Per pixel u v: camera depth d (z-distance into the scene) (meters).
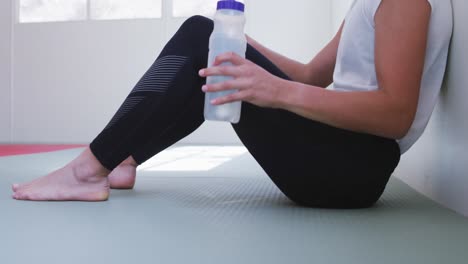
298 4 5.68
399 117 1.04
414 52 1.04
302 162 1.16
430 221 1.08
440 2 1.14
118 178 1.58
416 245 0.86
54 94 5.99
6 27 6.03
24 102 6.04
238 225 1.02
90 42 5.91
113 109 5.91
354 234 0.94
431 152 1.44
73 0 5.96
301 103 1.02
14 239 0.88
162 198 1.40
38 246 0.83
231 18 1.04
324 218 1.11
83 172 1.29
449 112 1.23
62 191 1.29
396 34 1.04
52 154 3.65
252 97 1.01
